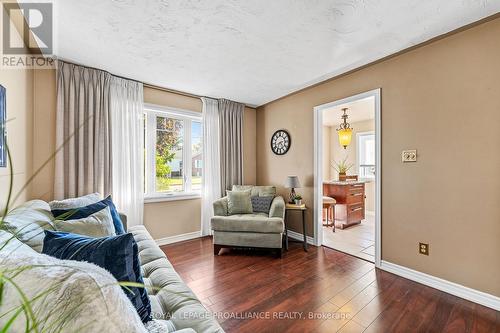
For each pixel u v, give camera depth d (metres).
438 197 2.06
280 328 1.58
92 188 2.54
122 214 2.32
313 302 1.88
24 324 0.54
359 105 4.13
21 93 1.97
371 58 2.40
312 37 2.01
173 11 1.67
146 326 0.89
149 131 3.27
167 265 1.54
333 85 3.00
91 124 2.55
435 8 1.64
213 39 2.04
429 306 1.81
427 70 2.13
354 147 5.62
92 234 1.42
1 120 1.54
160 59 2.41
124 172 2.87
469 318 1.67
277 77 2.92
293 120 3.63
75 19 1.74
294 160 3.62
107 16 1.71
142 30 1.90
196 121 3.76
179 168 3.57
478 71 1.83
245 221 2.86
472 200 1.87
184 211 3.51
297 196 3.38
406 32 1.93
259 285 2.15
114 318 0.57
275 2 1.59
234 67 2.61
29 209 1.47
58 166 2.35
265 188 3.67
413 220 2.22
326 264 2.62
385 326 1.60
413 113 2.22
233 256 2.86
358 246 3.22
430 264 2.11
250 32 1.94
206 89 3.35
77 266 0.67
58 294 0.55
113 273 0.88
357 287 2.11
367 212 5.45
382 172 2.46
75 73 2.49
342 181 4.43
